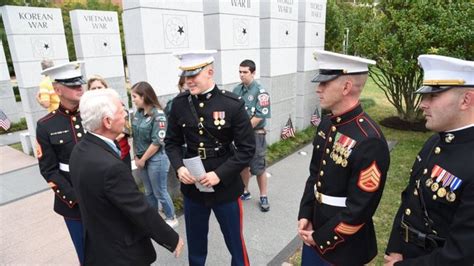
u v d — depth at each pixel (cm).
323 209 198
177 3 420
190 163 237
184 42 437
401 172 506
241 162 249
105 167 168
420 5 649
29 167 594
